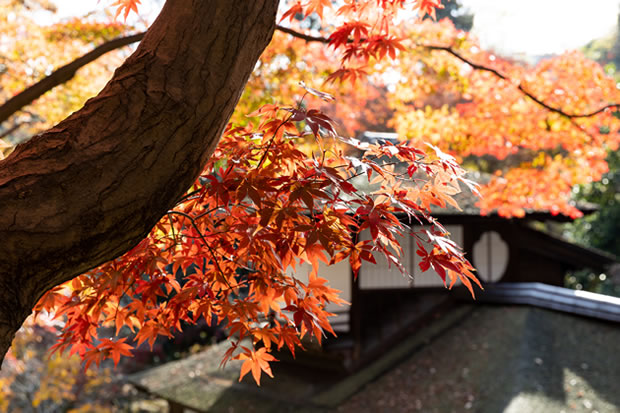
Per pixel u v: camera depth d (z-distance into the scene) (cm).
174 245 200
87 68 640
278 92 557
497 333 763
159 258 192
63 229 132
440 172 203
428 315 797
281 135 196
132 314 207
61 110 661
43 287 138
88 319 207
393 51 296
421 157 213
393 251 685
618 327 753
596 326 763
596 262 967
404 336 777
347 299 710
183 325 1320
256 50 161
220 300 202
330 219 184
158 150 141
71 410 989
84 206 134
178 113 143
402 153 201
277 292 193
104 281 190
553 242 927
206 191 194
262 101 550
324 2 283
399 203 185
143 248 199
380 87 863
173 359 1316
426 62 540
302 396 723
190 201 211
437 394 676
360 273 718
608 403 607
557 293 809
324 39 470
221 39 151
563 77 513
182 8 150
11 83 656
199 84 147
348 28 290
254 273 197
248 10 155
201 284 199
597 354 702
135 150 139
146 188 141
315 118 179
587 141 531
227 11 152
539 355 707
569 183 555
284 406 721
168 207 149
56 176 133
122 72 146
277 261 184
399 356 751
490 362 708
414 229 700
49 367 896
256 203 175
